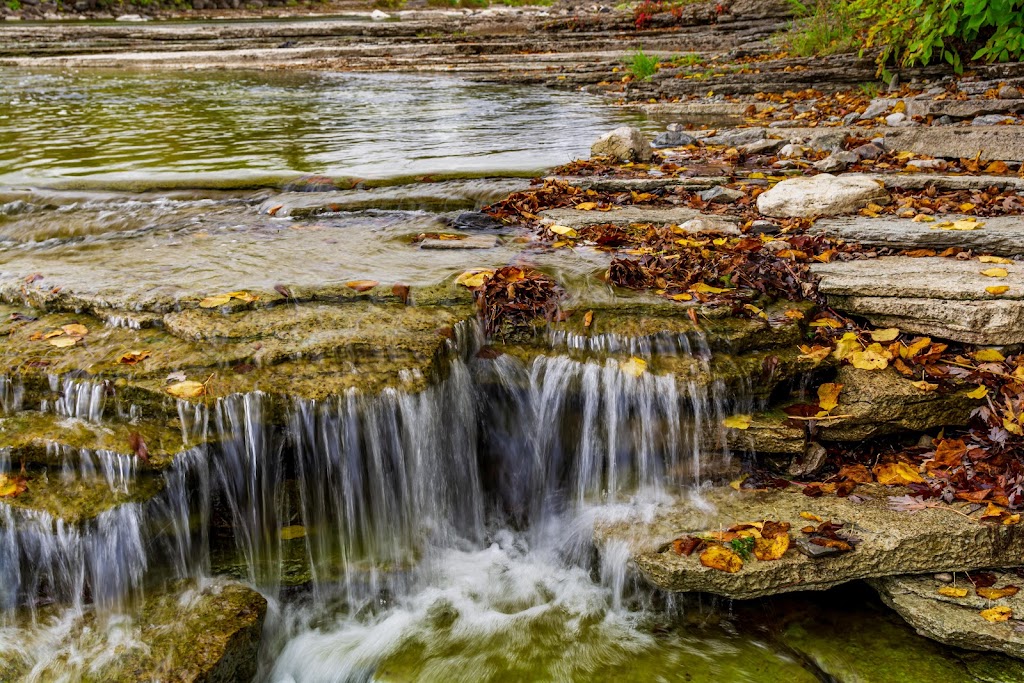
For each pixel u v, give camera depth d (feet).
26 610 10.23
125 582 10.32
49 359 11.33
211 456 10.61
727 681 9.65
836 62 35.29
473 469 12.38
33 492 10.22
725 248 14.62
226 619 9.98
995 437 11.14
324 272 13.60
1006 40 28.71
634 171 21.36
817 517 10.62
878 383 11.75
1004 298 11.96
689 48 53.36
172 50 65.16
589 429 12.05
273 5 104.94
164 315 12.05
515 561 11.89
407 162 23.36
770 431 11.58
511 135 28.99
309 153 25.38
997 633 9.41
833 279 13.07
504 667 10.03
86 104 38.47
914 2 29.63
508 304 12.41
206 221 17.60
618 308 12.44
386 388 10.98
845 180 17.52
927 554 10.02
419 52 59.82
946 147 22.08
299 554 11.20
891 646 9.87
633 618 10.74
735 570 9.96
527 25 67.62
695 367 11.79
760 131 26.40
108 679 9.22
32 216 18.03
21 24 79.25
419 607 11.12
